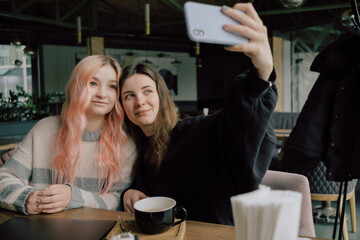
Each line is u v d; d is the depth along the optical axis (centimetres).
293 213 44
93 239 79
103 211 107
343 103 114
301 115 124
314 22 820
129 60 1261
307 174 242
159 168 120
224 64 1423
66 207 108
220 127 98
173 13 1016
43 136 136
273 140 96
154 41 1179
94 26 820
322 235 260
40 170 134
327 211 298
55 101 1073
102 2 955
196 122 119
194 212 115
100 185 131
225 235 85
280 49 835
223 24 66
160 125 123
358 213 308
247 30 66
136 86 120
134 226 90
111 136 133
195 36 62
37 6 958
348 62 115
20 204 105
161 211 81
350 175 113
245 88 83
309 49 997
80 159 130
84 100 125
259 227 45
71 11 764
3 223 92
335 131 115
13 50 1020
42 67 1078
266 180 120
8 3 901
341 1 727
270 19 973
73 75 128
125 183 132
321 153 119
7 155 175
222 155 100
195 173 112
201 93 1444
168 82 1356
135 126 135
